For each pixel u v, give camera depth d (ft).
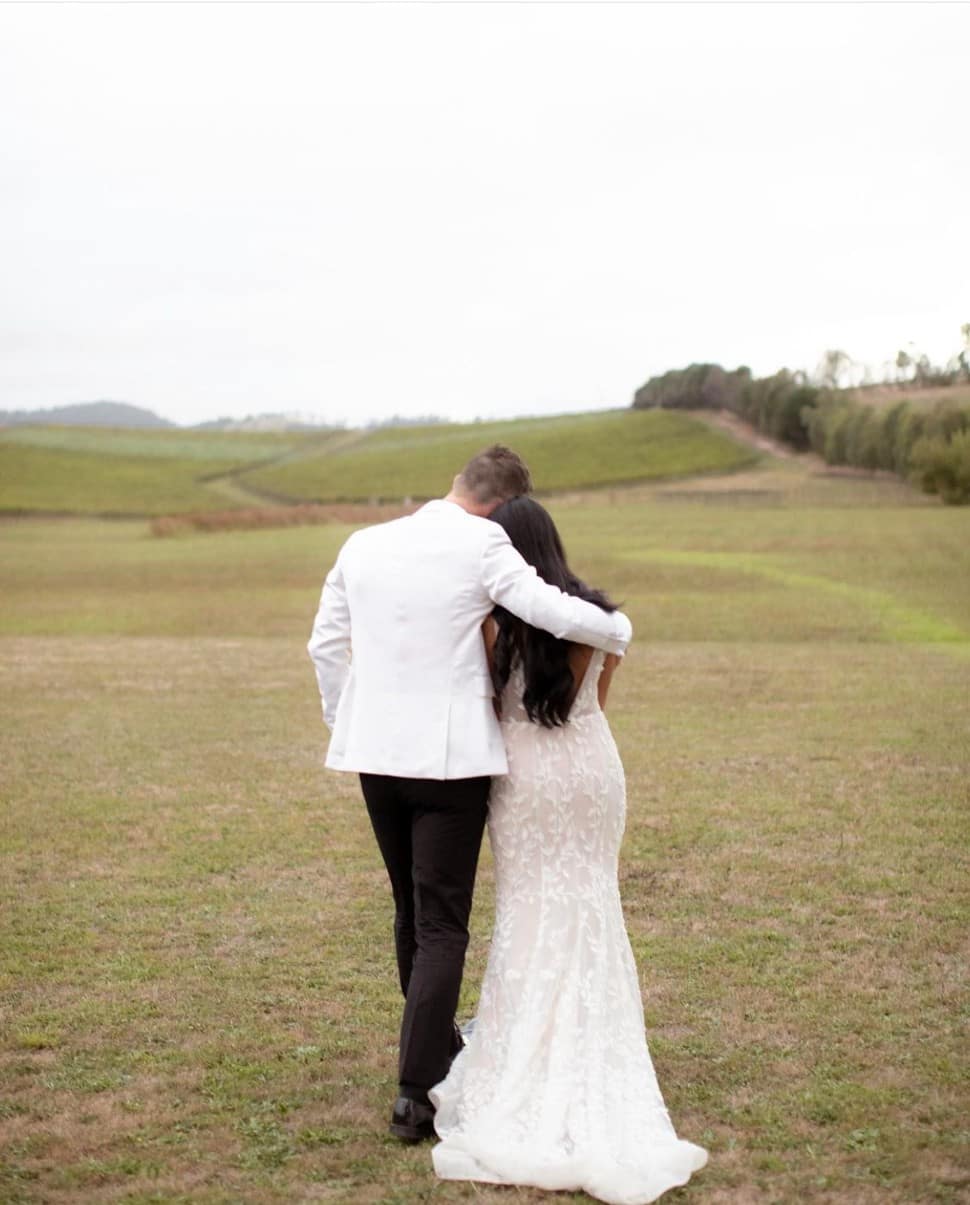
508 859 11.15
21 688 41.86
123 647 56.18
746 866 19.43
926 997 13.82
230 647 56.03
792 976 14.58
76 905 17.79
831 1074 11.78
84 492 289.12
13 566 113.39
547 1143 9.90
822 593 78.89
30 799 24.81
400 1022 13.42
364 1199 9.49
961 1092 11.29
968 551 104.78
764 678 42.86
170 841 21.44
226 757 29.32
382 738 10.98
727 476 284.20
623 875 19.04
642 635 60.80
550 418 433.89
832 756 28.43
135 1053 12.54
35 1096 11.51
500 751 10.97
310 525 175.32
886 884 18.37
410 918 11.82
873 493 203.21
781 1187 9.55
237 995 14.23
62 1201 9.48
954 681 41.52
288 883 18.89
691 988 14.24
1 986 14.53
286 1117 11.09
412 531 11.34
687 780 25.96
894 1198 9.33
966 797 24.08
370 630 11.22
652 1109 10.37
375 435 424.05
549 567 11.30
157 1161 10.18
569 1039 10.53
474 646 11.09
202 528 169.99
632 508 192.24
